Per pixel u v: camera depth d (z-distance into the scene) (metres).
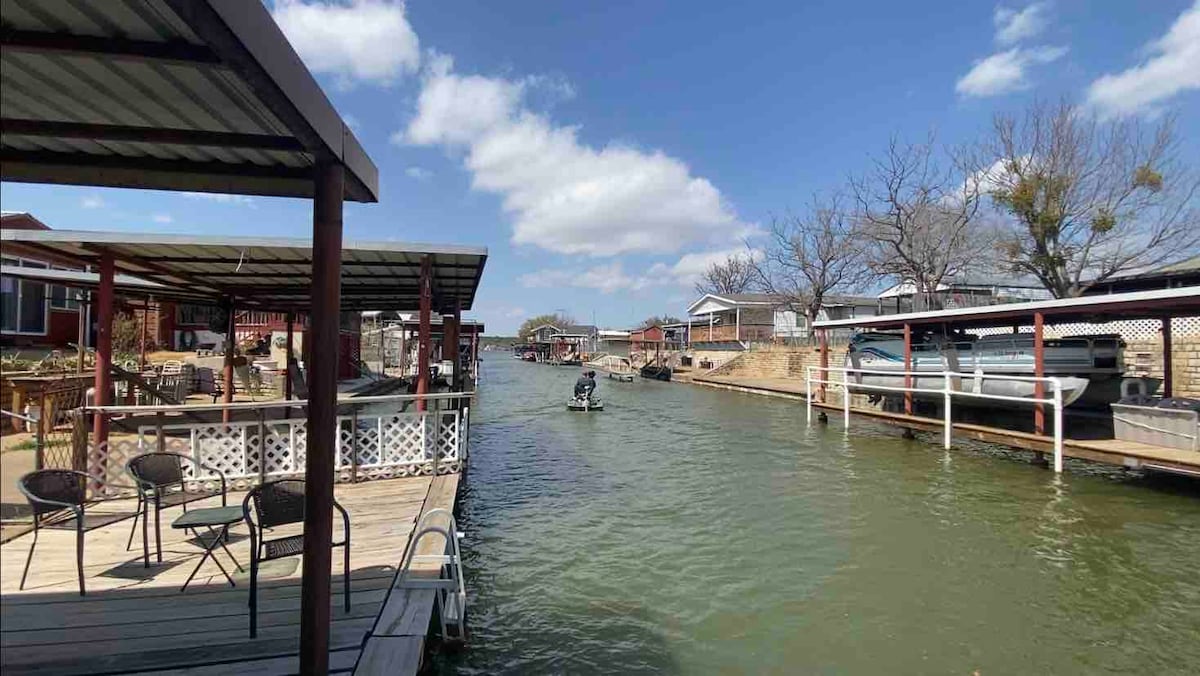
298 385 12.90
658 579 5.57
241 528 4.97
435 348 35.59
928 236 23.30
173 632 3.12
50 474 3.38
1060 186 18.41
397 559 4.38
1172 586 5.42
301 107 1.85
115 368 8.10
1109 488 8.90
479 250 7.38
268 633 3.12
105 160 2.56
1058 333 16.47
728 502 8.28
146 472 4.16
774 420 17.86
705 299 46.81
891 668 4.09
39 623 3.18
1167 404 9.48
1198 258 18.86
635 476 9.99
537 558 6.07
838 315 38.47
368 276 9.44
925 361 14.15
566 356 72.50
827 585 5.45
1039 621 4.77
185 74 1.87
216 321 17.22
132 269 7.45
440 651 4.07
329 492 2.31
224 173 2.65
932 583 5.50
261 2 1.55
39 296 6.24
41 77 1.89
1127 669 4.10
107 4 1.51
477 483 9.44
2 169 2.49
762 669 4.06
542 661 4.11
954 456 11.65
